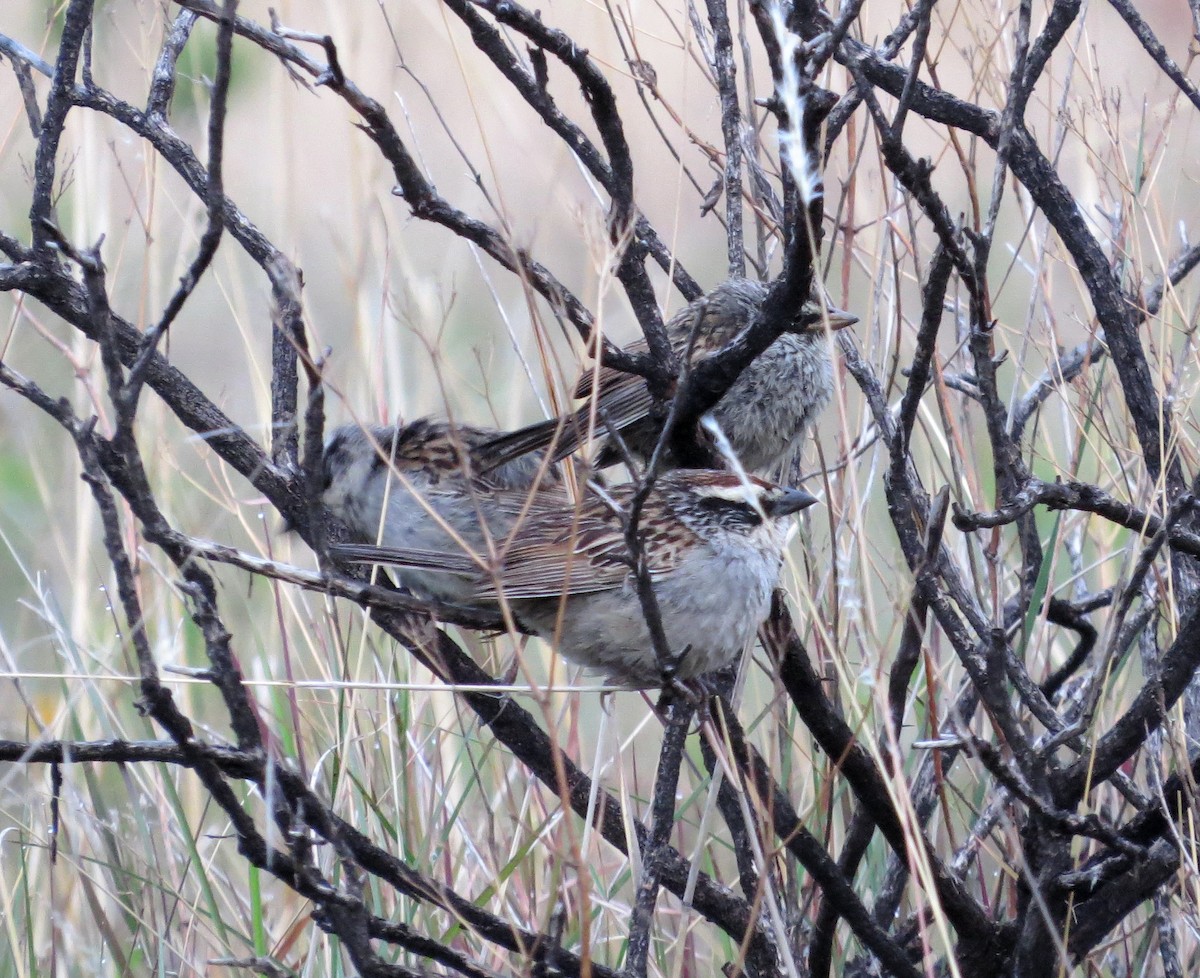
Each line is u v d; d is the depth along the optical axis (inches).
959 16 439.2
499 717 307.3
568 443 327.3
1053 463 326.3
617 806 321.7
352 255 409.4
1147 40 305.3
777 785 298.7
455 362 506.3
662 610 305.4
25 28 539.5
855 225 387.9
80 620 375.9
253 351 403.9
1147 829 285.9
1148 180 345.7
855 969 330.3
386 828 318.7
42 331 269.6
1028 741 275.1
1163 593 308.3
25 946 331.0
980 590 325.4
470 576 308.0
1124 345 304.0
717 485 313.9
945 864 301.1
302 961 319.0
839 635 313.6
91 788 334.6
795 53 240.8
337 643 352.5
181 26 319.6
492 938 259.6
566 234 462.9
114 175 511.2
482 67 549.6
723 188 339.3
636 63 333.1
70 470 458.9
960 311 368.2
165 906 320.2
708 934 361.1
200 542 223.5
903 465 275.9
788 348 393.4
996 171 255.6
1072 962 284.4
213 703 407.2
